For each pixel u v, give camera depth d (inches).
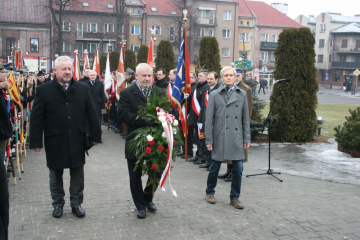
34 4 1978.3
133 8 2114.9
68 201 233.3
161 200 237.5
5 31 1898.4
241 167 226.5
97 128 207.3
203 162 344.5
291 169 339.6
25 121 373.1
